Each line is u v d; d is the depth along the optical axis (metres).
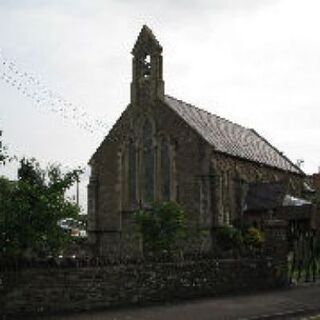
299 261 34.38
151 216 41.25
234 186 56.28
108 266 23.89
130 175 55.78
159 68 55.47
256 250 32.06
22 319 20.41
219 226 50.06
